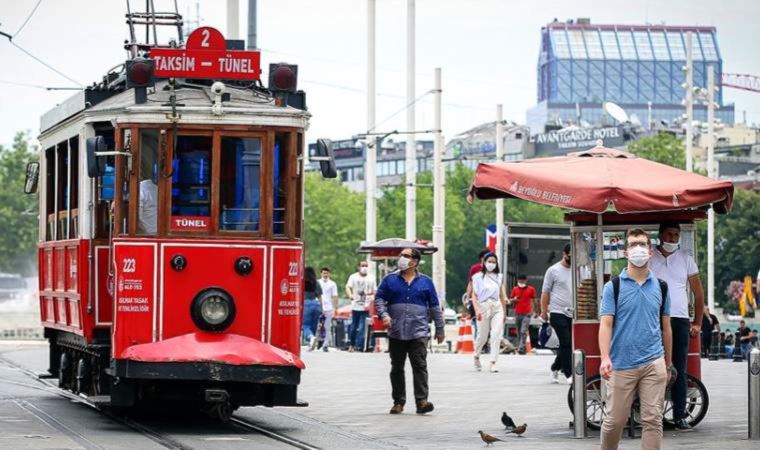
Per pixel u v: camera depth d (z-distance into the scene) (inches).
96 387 1621.6
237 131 1517.0
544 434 1534.2
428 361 2970.0
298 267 1529.3
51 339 1940.2
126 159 1513.3
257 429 1579.7
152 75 1520.7
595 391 1537.9
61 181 1781.5
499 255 4382.4
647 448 1171.3
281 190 1525.6
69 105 1723.7
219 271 1508.4
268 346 1502.2
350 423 1664.6
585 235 1551.4
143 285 1502.2
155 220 1508.4
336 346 4165.8
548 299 2098.9
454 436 1520.7
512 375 2486.5
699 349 1544.0
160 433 1517.0
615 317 1178.6
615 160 1514.5
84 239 1595.7
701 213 1535.4
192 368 1473.9
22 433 1477.6
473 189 1539.1
